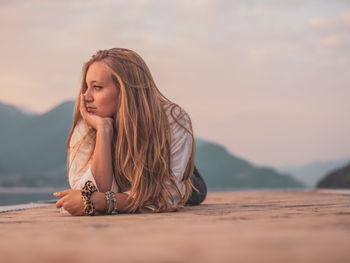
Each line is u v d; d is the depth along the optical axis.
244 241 0.72
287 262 0.51
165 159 1.87
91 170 1.78
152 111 1.91
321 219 1.15
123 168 1.83
